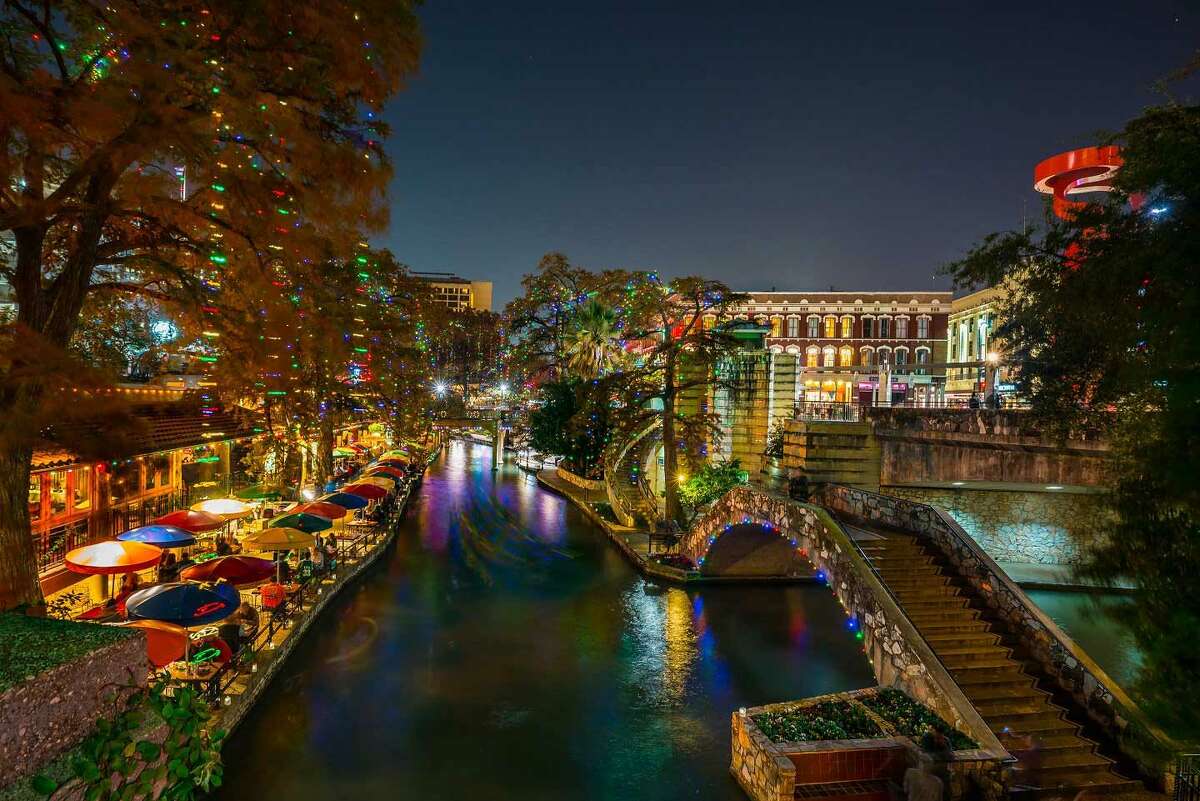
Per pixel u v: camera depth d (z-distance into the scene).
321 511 22.77
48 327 9.20
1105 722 11.74
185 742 3.07
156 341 15.42
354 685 15.55
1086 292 8.29
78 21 8.12
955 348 68.44
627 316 39.47
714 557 24.72
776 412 33.03
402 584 23.92
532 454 71.62
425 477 55.84
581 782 12.05
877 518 17.78
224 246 10.00
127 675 2.93
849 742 11.29
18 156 6.68
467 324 105.50
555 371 49.72
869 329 73.62
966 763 10.52
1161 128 7.30
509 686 15.90
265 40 7.86
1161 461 4.92
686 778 12.29
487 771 12.27
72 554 13.86
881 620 13.90
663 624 20.64
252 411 24.05
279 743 12.87
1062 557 22.67
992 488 22.59
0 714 2.26
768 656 18.22
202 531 18.33
